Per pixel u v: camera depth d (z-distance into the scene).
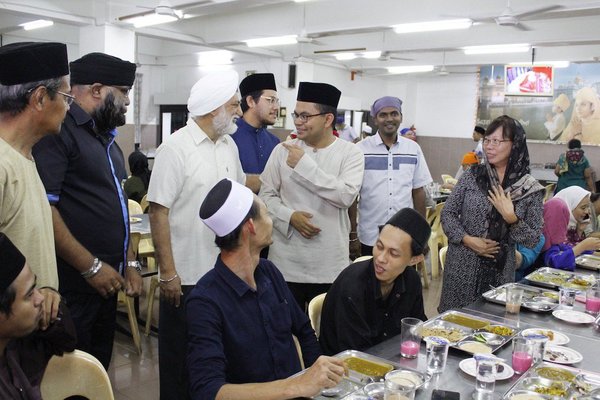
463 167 8.16
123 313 4.14
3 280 1.20
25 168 1.56
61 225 1.86
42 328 1.40
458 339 1.86
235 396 1.31
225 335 1.51
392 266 1.80
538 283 2.67
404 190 3.30
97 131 2.05
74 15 7.84
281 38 8.33
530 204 2.47
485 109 11.98
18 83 1.54
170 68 13.16
